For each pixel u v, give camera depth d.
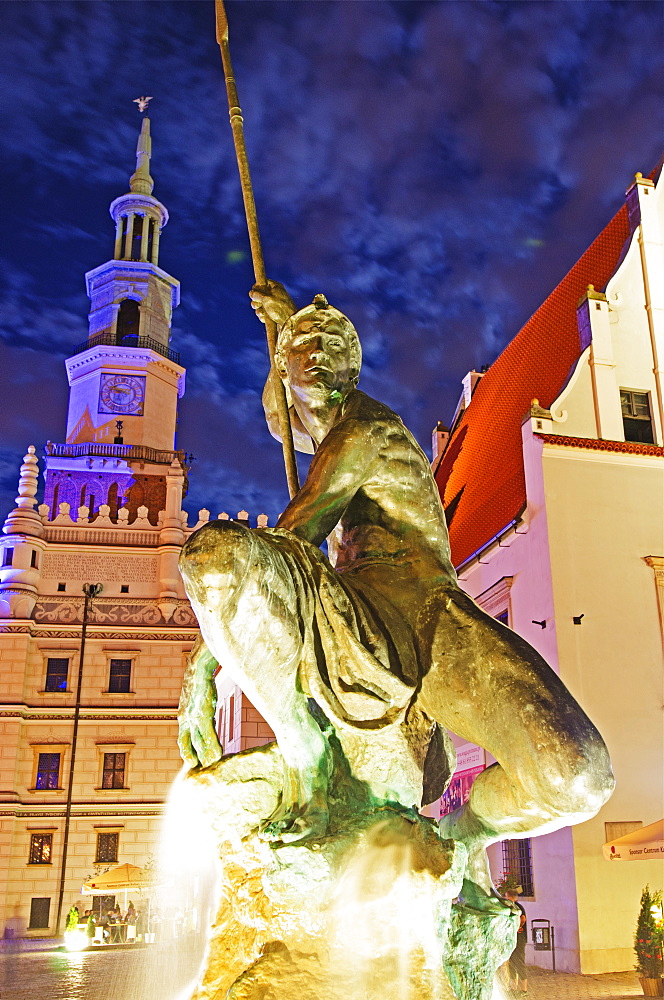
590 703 17.78
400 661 2.58
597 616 18.42
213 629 2.17
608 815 16.88
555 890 16.77
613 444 19.62
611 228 23.50
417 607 2.73
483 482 24.45
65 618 44.84
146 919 35.22
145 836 42.06
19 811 41.59
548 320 24.77
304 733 2.39
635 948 13.53
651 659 18.38
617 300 21.12
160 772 43.12
